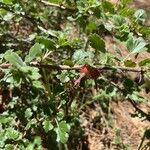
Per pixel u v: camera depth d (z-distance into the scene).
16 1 0.34
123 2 0.31
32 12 0.37
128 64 0.26
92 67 0.27
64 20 0.56
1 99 0.43
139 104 0.61
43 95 0.32
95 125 0.57
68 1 0.33
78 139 0.52
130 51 0.27
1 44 0.41
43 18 0.38
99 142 0.55
